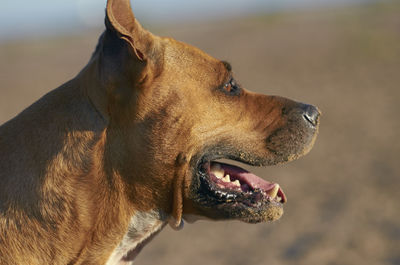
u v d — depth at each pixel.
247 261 6.41
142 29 3.48
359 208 7.58
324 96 15.09
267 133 3.90
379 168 9.14
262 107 3.95
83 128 3.35
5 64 26.94
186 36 34.19
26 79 21.20
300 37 28.16
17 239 3.22
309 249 6.55
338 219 7.31
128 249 3.62
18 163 3.30
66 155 3.30
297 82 17.38
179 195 3.60
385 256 6.24
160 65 3.53
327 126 12.13
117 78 3.34
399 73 17.55
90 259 3.39
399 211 7.40
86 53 29.00
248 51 25.06
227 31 36.59
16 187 3.26
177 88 3.55
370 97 14.62
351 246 6.53
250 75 19.12
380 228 6.95
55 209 3.25
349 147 10.49
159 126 3.47
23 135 3.38
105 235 3.42
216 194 3.74
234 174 3.99
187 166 3.61
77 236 3.31
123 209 3.47
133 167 3.44
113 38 3.32
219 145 3.74
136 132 3.43
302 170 9.41
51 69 23.81
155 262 6.60
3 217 3.23
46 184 3.26
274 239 7.00
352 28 29.02
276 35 30.47
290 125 3.96
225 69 3.81
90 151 3.32
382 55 20.73
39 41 42.47
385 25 28.56
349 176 8.89
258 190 3.87
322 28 31.33
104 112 3.38
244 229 7.51
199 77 3.68
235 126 3.82
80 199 3.29
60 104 3.44
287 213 7.68
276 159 3.91
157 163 3.49
